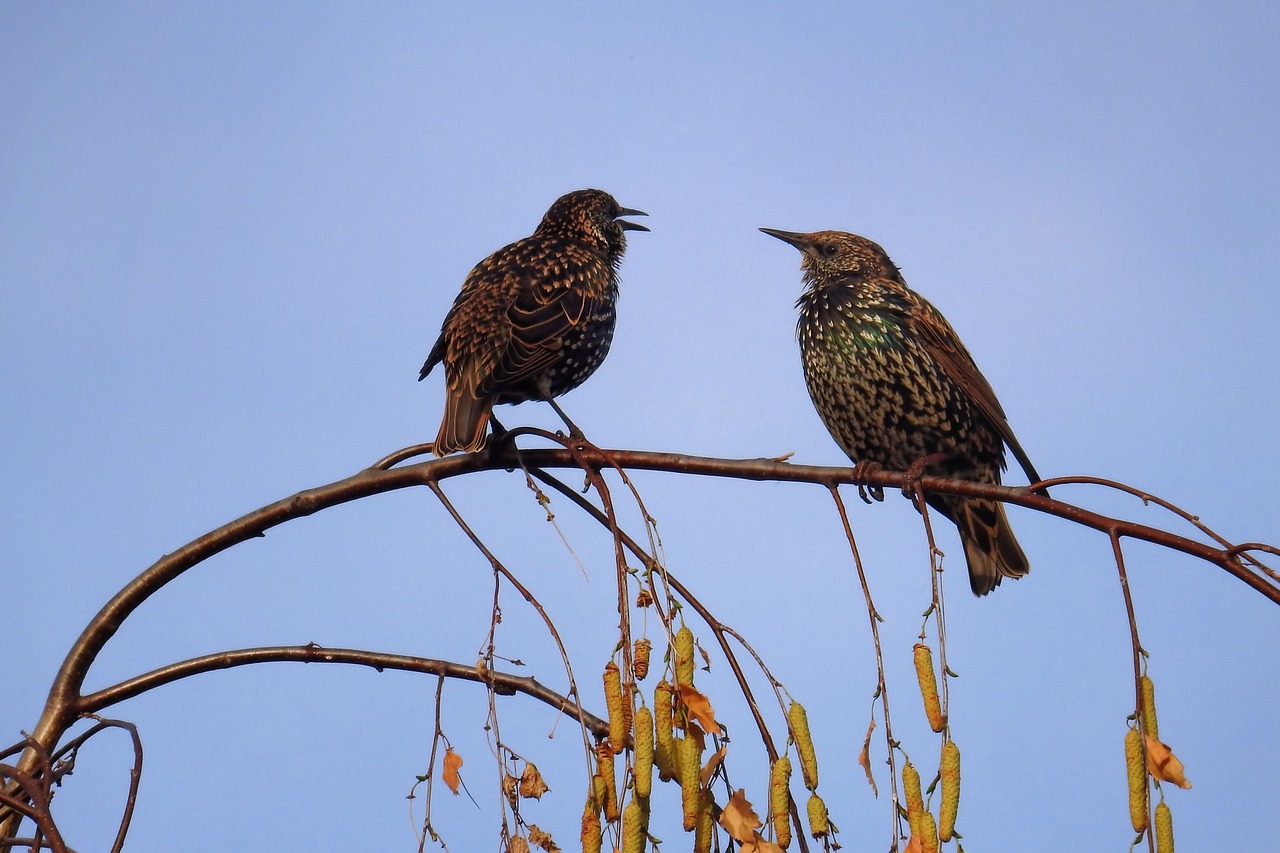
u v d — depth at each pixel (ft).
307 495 27.81
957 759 19.67
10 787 24.39
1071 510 22.98
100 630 26.99
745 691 21.67
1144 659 20.01
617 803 19.97
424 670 26.99
